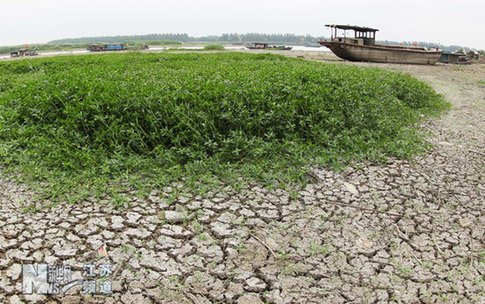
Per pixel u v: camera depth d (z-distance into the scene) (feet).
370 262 10.25
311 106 18.63
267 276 9.62
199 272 9.72
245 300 8.88
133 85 21.66
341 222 11.98
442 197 14.06
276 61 50.42
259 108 18.15
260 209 12.63
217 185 13.80
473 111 29.73
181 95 18.19
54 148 15.67
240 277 9.57
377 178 15.21
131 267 9.85
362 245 10.94
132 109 17.46
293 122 18.53
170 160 14.83
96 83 21.65
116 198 12.51
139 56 55.93
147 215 12.10
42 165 15.06
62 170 14.99
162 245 10.69
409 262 10.34
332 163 16.14
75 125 16.71
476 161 17.90
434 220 12.45
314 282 9.45
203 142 16.29
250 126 16.88
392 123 21.12
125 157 15.49
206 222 11.84
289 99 19.22
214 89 19.22
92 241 10.78
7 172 14.90
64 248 10.50
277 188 14.03
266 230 11.51
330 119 18.06
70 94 19.48
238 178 14.56
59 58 55.16
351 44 75.61
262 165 15.11
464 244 11.25
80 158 15.08
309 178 14.93
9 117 18.43
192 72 30.48
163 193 13.23
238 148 16.20
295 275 9.68
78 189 13.39
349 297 9.02
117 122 16.40
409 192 14.26
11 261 10.01
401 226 12.03
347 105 20.63
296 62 52.34
